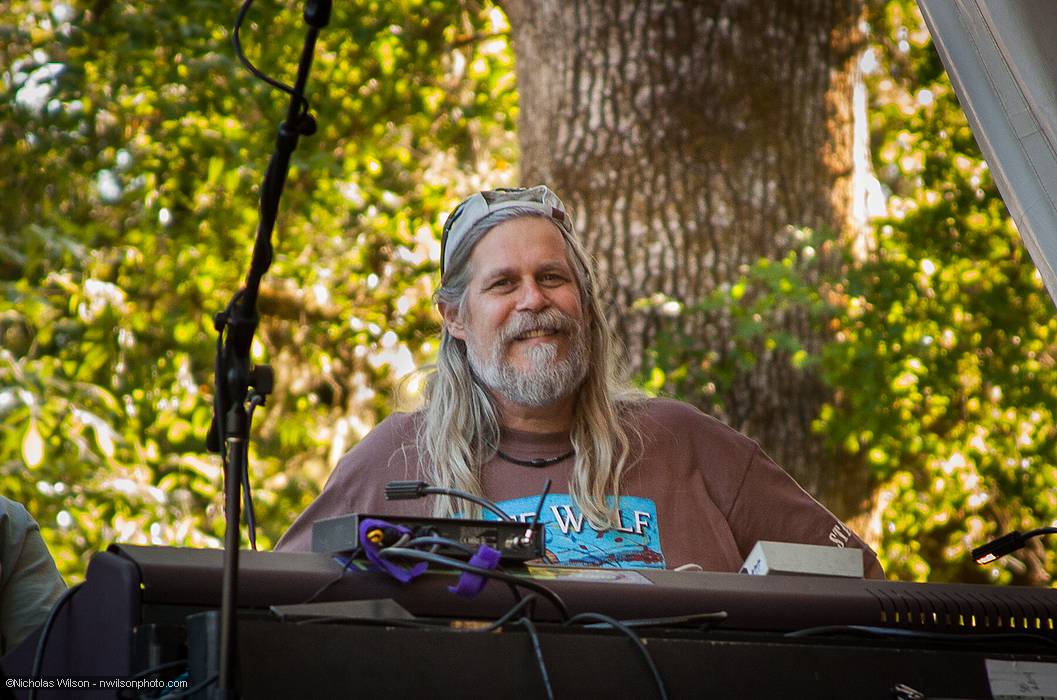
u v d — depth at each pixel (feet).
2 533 21.61
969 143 68.18
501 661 12.14
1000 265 64.13
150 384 71.97
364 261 77.20
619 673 12.42
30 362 66.44
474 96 77.56
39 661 13.41
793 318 46.98
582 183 45.27
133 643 12.35
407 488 15.19
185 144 70.33
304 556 13.56
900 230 61.98
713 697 12.67
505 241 22.48
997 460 65.36
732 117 45.50
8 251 67.82
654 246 44.73
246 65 12.52
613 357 23.77
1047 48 17.46
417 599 13.48
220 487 67.15
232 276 73.10
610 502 21.48
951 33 18.26
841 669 13.20
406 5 72.49
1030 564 70.90
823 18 47.24
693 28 45.34
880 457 54.49
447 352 23.16
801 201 46.21
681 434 22.86
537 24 46.85
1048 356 66.44
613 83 45.47
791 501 22.71
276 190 12.89
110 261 73.31
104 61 69.56
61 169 72.08
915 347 55.31
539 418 22.43
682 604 14.21
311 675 11.55
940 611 15.06
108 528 63.16
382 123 77.66
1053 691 13.92
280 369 77.15
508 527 14.10
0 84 69.51
